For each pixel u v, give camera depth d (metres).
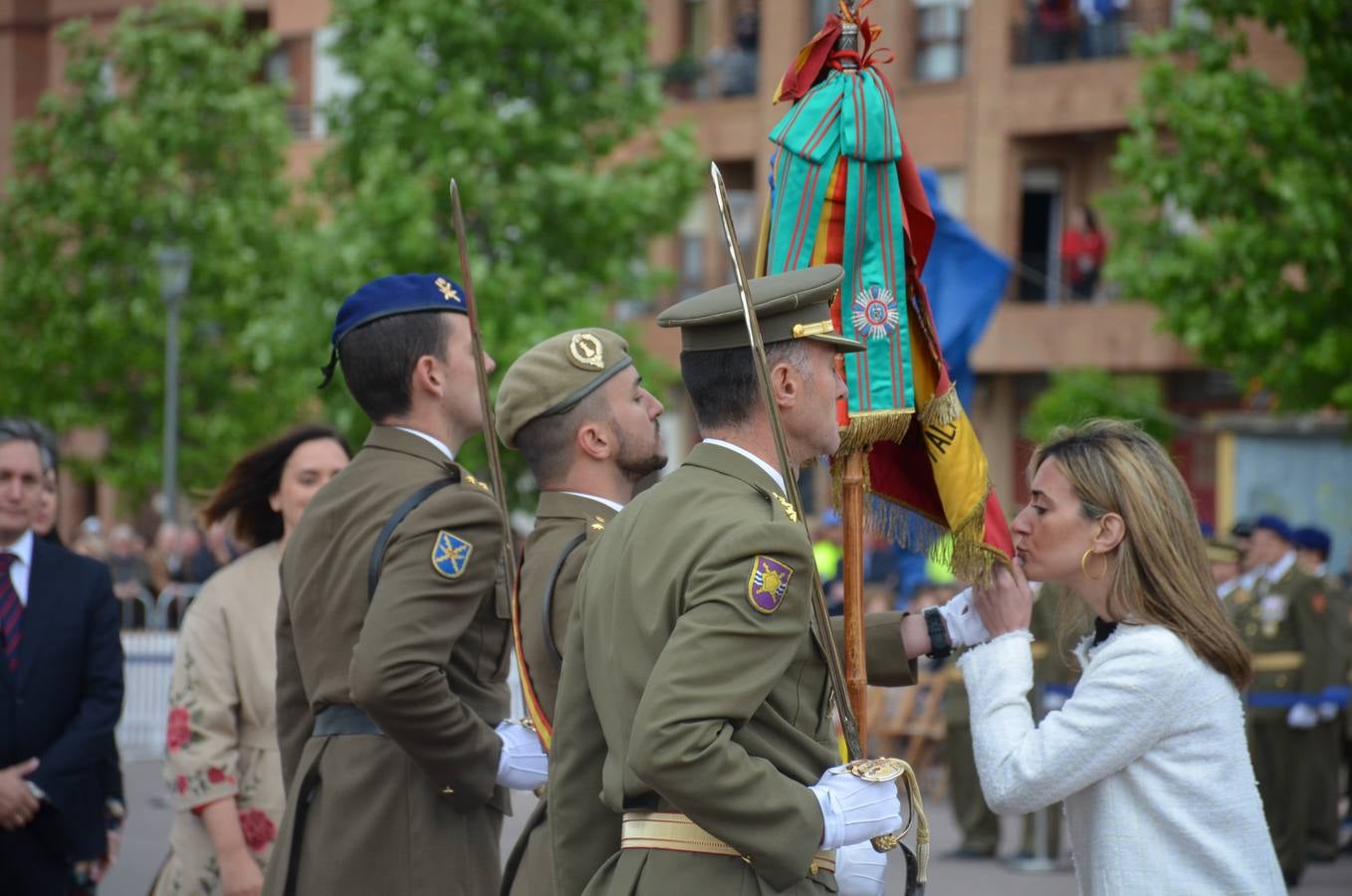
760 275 5.48
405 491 5.52
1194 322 20.86
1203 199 20.66
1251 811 4.88
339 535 5.55
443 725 5.21
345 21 27.42
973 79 35.03
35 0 50.50
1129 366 33.38
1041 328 34.31
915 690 19.47
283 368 31.45
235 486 7.50
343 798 5.46
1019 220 35.06
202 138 35.62
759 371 4.25
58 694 7.71
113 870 13.91
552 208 27.05
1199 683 4.86
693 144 28.30
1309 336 20.44
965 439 5.31
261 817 7.16
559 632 5.29
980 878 14.53
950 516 5.27
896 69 36.34
